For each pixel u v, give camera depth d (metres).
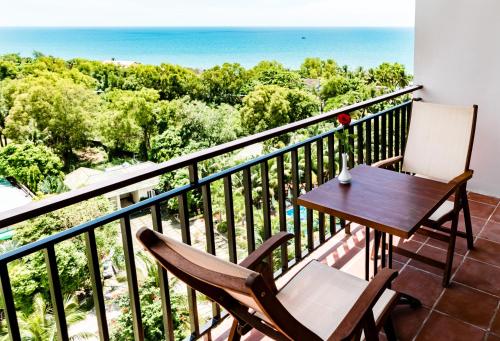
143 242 1.28
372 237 3.12
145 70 39.81
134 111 39.53
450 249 2.48
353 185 2.30
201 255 1.20
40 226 20.33
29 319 16.25
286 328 1.16
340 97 38.38
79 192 1.50
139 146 40.41
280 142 24.73
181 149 39.91
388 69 36.53
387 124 3.71
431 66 3.94
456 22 3.71
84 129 39.00
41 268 17.95
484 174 3.84
